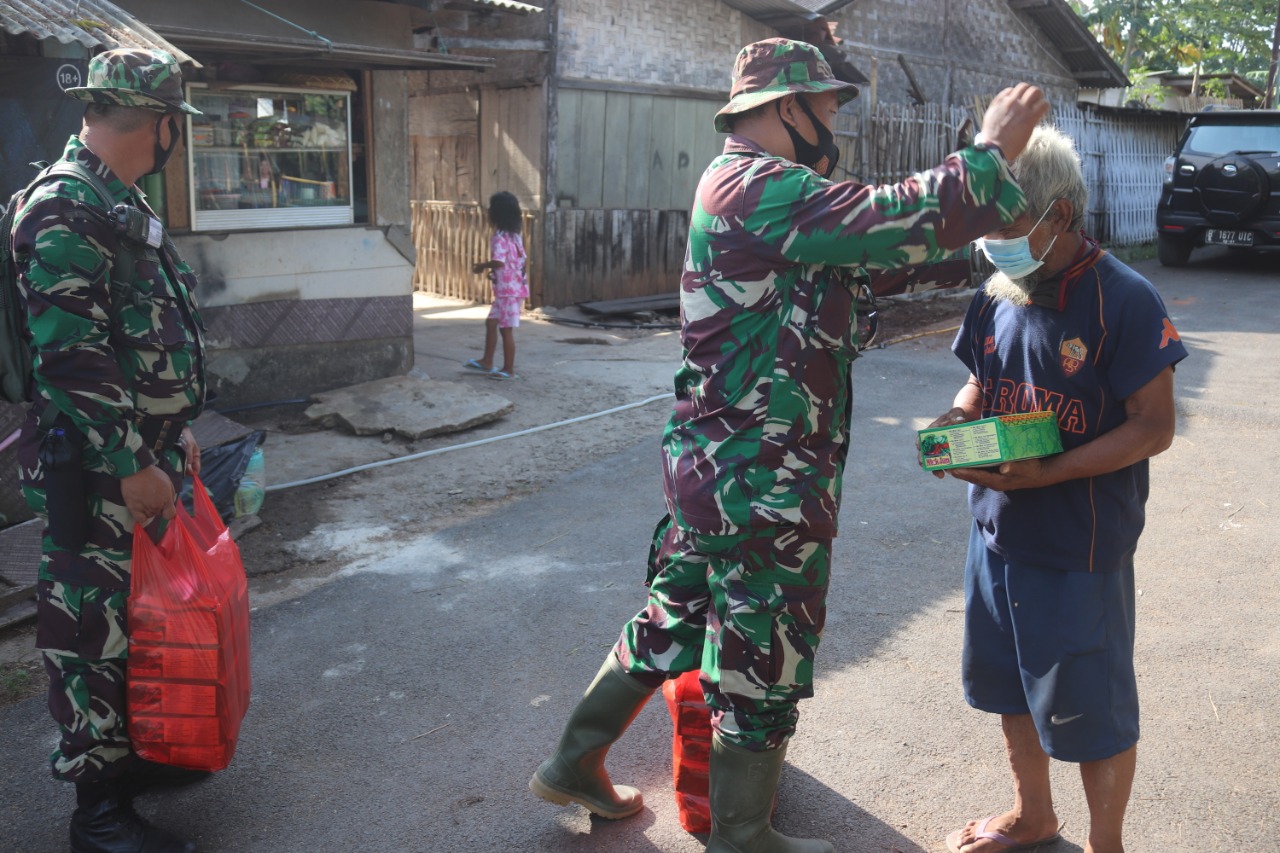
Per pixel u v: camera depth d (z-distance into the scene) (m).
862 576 4.30
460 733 3.17
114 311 2.40
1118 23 25.58
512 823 2.75
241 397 6.77
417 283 12.44
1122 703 2.28
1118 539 2.24
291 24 5.98
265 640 3.76
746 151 2.19
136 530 2.44
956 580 4.27
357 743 3.11
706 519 2.21
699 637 2.50
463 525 4.94
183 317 2.57
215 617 2.47
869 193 1.97
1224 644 3.68
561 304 10.98
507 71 10.66
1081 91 18.72
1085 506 2.22
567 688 3.44
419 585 4.25
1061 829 2.67
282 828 2.72
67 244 2.24
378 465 5.73
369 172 7.14
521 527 4.91
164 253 2.54
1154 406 2.14
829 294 2.11
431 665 3.59
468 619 3.94
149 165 2.50
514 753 3.07
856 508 5.12
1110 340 2.16
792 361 2.11
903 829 2.71
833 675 3.49
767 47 2.20
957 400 2.63
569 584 4.26
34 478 2.47
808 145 2.22
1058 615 2.27
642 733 3.19
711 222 2.14
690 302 2.22
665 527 2.57
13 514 4.52
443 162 11.77
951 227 1.95
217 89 6.34
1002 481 2.23
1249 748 3.04
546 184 10.54
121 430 2.34
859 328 2.21
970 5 14.72
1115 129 15.28
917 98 12.05
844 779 2.91
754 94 2.16
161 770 2.89
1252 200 11.79
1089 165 14.72
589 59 10.60
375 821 2.75
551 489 5.45
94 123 2.42
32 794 2.86
